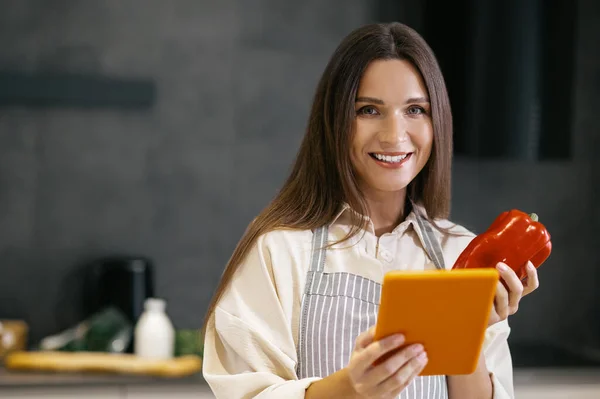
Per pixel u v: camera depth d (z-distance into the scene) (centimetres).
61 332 424
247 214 438
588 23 461
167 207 432
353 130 175
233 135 436
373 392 139
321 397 153
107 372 359
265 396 161
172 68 431
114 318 385
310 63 442
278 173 440
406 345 136
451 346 137
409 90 172
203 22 433
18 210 421
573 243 464
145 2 428
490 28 407
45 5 421
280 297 177
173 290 432
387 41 174
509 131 407
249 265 182
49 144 423
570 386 392
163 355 373
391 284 129
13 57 419
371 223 184
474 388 182
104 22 425
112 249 427
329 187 185
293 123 441
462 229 197
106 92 421
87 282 424
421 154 177
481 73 407
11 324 402
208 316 184
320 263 180
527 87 407
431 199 188
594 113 462
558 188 462
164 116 430
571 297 464
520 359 414
